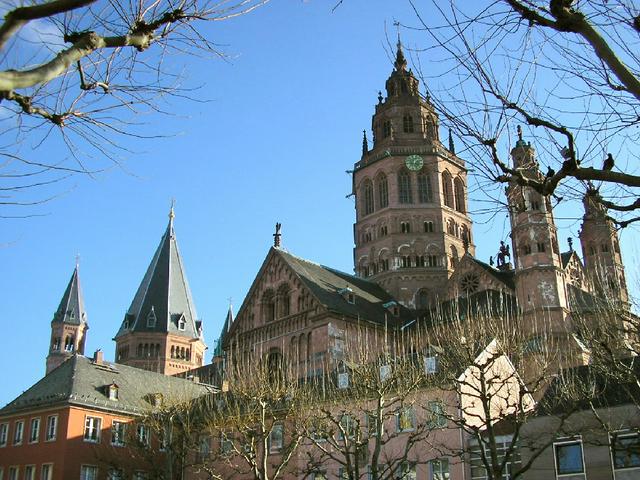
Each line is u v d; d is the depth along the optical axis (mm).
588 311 66812
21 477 66000
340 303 83125
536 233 74125
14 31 8625
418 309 94938
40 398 68438
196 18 10852
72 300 169000
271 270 87500
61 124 10547
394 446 53375
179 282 153250
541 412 46625
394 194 101250
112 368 75438
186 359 146875
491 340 50656
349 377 59250
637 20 11664
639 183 12008
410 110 106125
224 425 52562
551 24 11648
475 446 49625
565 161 12883
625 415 42750
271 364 80062
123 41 10297
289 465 58844
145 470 66375
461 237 103125
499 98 13352
